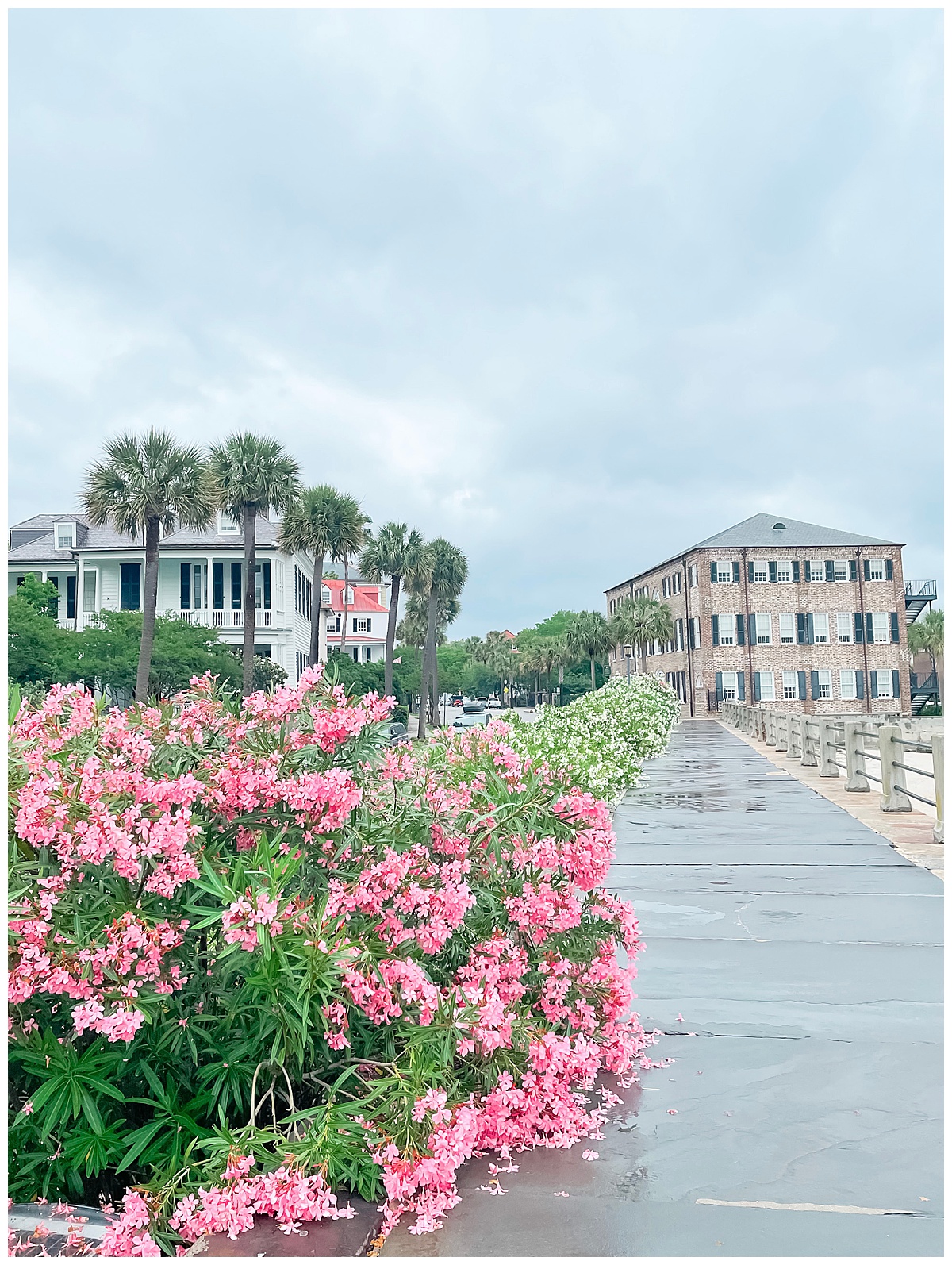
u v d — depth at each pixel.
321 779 3.21
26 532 43.34
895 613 53.16
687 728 39.84
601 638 66.56
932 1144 3.13
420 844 3.64
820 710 52.47
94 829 2.72
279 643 38.91
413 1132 2.76
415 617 55.97
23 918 2.71
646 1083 3.68
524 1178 2.92
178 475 27.22
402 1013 3.06
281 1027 2.77
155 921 2.80
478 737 4.58
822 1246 2.53
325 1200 2.63
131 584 38.88
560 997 3.59
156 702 3.81
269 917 2.69
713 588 52.97
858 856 8.59
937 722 31.41
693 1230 2.61
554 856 3.81
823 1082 3.66
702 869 8.03
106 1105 2.93
